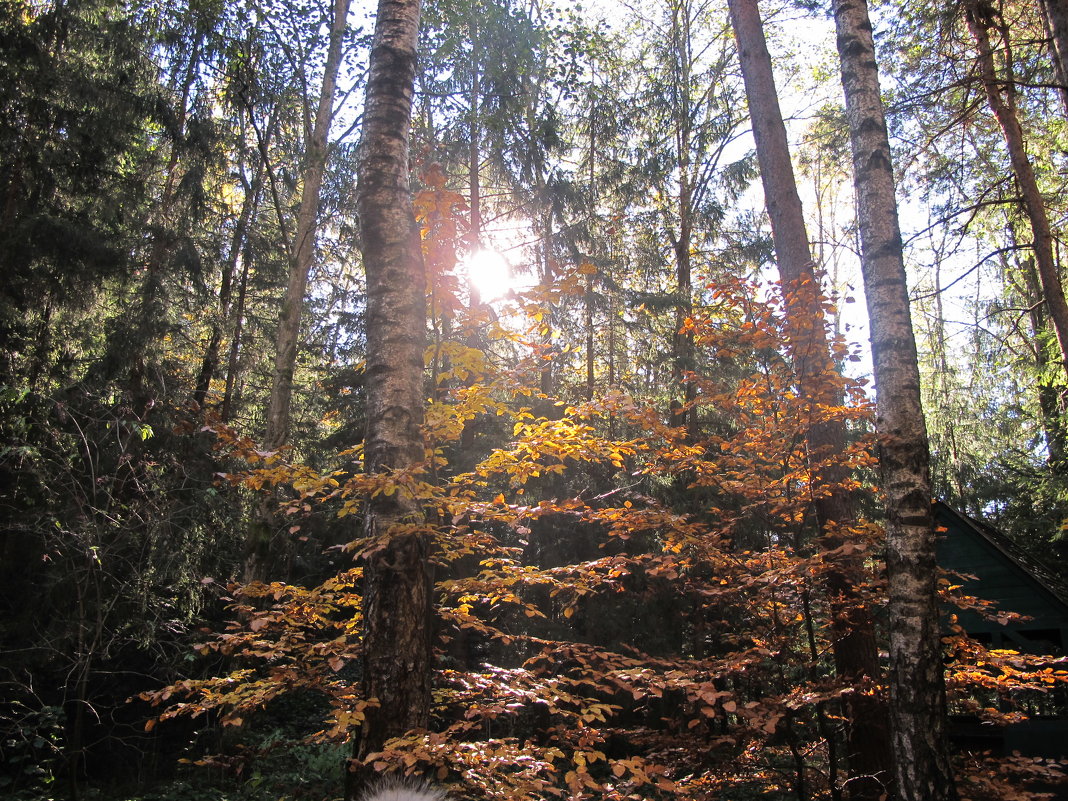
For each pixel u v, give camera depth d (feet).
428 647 13.14
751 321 18.66
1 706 28.99
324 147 42.04
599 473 42.78
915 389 15.79
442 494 13.29
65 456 29.63
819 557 15.98
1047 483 49.44
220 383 58.08
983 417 57.47
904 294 16.43
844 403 20.20
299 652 14.62
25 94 39.32
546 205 52.16
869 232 16.98
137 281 45.80
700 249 58.90
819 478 18.42
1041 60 37.81
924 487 15.14
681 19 62.08
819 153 49.70
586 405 16.71
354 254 55.26
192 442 36.04
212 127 45.91
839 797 16.33
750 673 16.33
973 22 34.53
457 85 49.93
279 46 40.06
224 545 38.34
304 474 13.44
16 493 31.40
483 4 47.24
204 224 50.24
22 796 27.07
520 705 13.21
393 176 15.55
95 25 43.45
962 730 27.45
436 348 15.70
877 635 24.03
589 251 51.31
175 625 29.89
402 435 13.97
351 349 52.44
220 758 14.78
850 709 17.57
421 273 15.15
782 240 25.03
